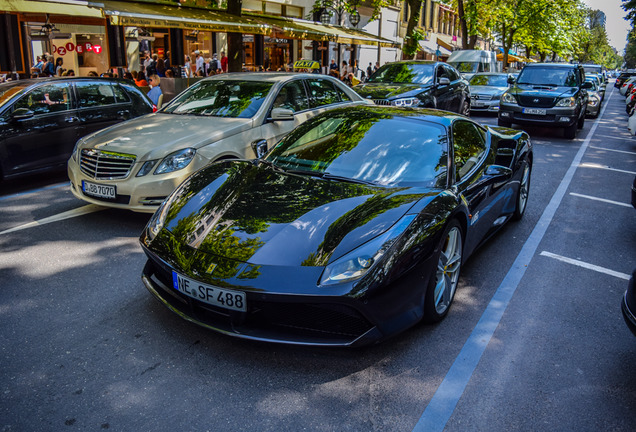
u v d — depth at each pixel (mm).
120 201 4949
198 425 2422
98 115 7508
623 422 2568
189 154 5000
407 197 3252
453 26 44156
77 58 14977
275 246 2846
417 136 3930
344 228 2947
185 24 12125
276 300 2652
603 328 3480
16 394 2602
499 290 4000
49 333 3178
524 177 5598
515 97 12742
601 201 6773
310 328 2807
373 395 2676
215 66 17688
